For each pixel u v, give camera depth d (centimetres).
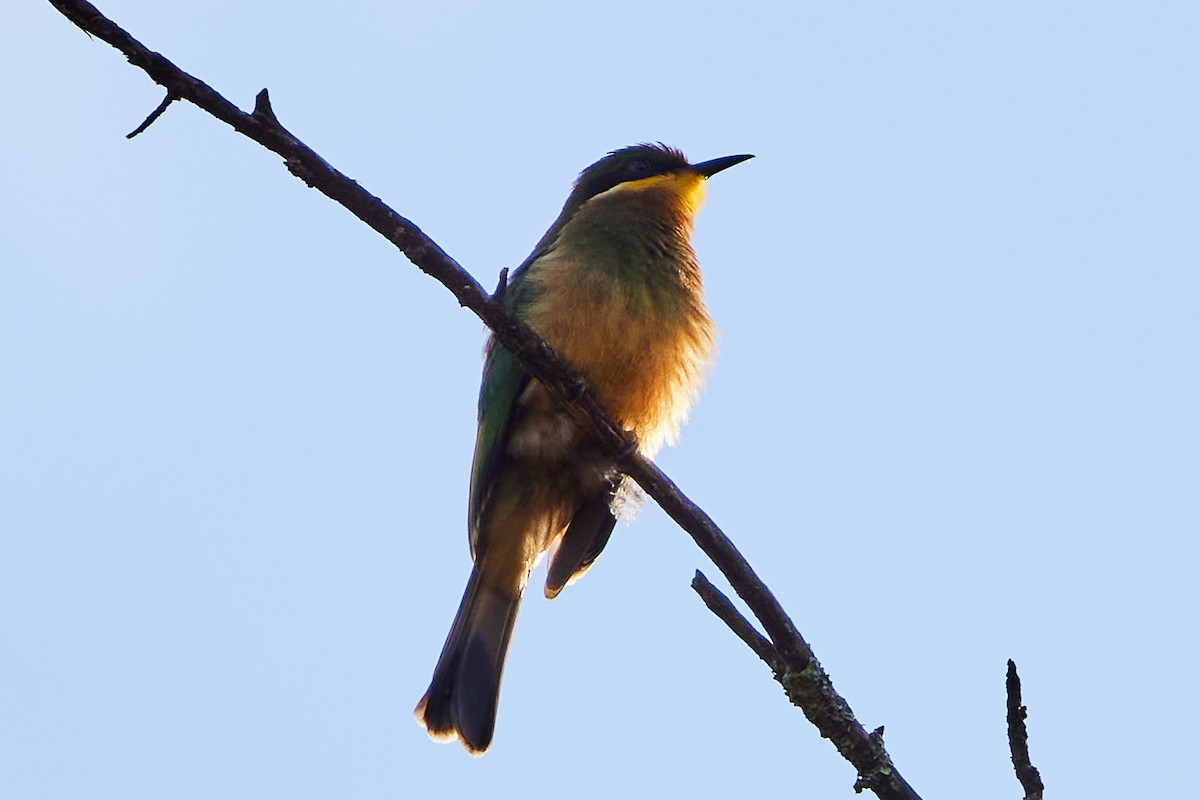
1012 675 711
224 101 773
